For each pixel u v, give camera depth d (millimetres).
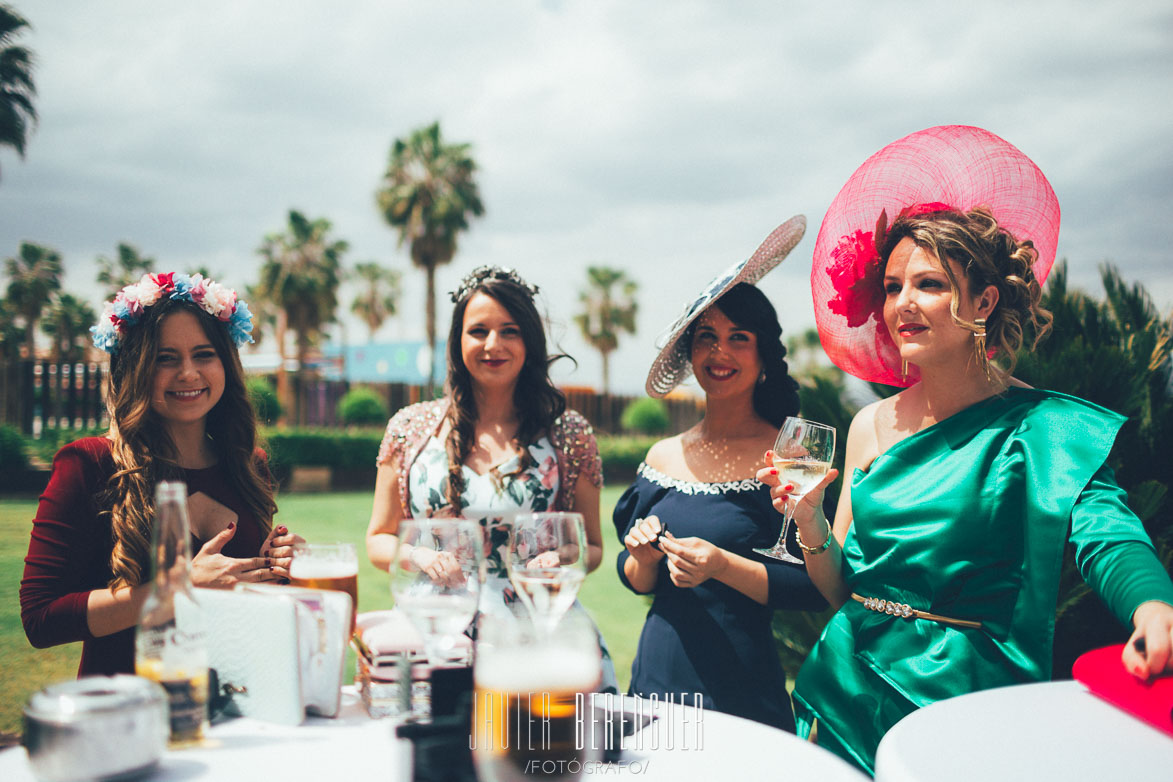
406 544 1266
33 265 44219
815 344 31531
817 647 1959
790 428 1871
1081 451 1611
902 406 2035
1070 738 1153
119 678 1045
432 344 32719
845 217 2189
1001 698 1330
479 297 2617
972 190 2021
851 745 1819
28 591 1801
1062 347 3432
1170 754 1099
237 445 2184
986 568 1710
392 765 1075
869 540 1874
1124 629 3154
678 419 30516
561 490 2682
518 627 960
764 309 2389
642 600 7047
